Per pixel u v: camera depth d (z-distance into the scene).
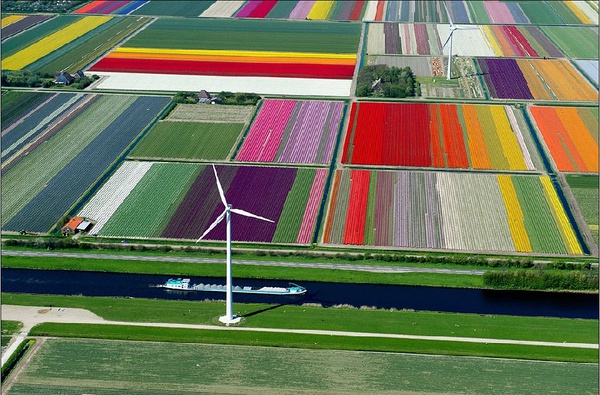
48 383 131.38
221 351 140.00
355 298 160.50
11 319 150.38
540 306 158.12
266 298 160.75
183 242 183.25
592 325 150.12
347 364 136.50
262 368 135.25
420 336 145.12
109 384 131.00
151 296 162.00
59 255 178.12
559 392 129.75
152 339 143.25
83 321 149.75
